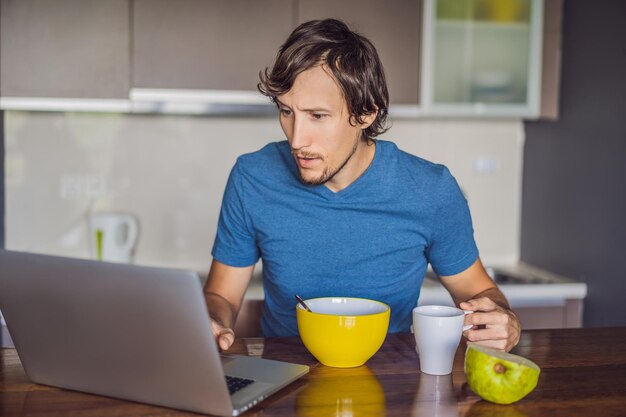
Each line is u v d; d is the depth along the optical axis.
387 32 2.75
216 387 1.09
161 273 1.05
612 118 2.57
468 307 1.37
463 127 3.26
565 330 1.60
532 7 2.86
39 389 1.22
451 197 1.61
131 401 1.17
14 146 2.96
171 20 2.62
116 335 1.12
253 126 3.12
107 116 3.02
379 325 1.29
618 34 2.52
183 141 3.08
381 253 1.61
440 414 1.12
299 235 1.60
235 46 2.66
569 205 2.87
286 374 1.24
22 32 2.55
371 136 1.57
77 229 3.04
